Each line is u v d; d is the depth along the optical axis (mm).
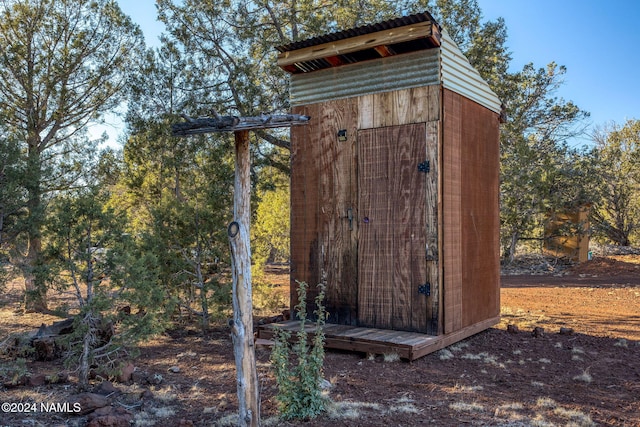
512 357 6008
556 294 12367
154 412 4098
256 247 9766
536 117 18812
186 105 10375
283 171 11938
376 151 6473
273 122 3557
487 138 7418
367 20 11266
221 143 9969
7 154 6723
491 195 7531
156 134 10016
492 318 7461
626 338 7145
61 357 5926
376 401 4301
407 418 3877
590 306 10422
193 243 7652
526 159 17766
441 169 6082
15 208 6852
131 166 10266
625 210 24516
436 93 6055
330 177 6855
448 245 6156
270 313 9234
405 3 11945
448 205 6180
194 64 10805
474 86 6984
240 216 3445
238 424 3457
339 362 5621
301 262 7082
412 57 6250
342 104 6789
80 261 5070
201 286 7496
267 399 4363
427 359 5750
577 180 19281
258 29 11273
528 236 20781
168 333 7461
